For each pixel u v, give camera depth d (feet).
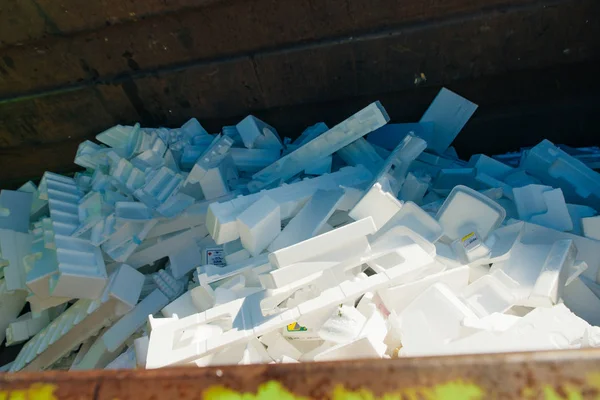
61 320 7.32
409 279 5.69
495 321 5.01
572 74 8.28
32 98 9.25
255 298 5.40
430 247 5.99
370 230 5.71
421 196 7.44
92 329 7.09
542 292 5.34
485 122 9.04
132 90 9.09
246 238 6.24
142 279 7.28
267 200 6.28
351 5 7.66
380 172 6.78
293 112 9.30
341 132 7.50
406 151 7.26
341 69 8.49
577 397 2.60
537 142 9.25
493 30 7.73
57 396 2.94
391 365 2.83
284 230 6.48
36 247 7.80
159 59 8.63
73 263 6.83
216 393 2.87
